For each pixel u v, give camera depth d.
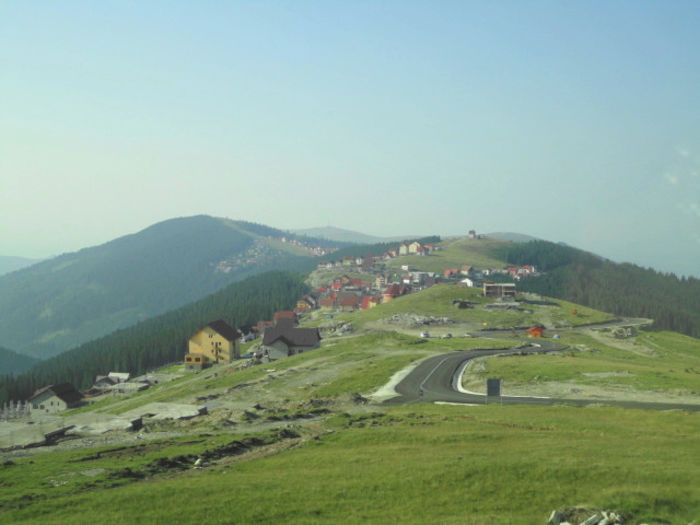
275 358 178.25
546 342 174.12
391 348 157.12
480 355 137.38
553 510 34.44
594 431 55.81
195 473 44.72
